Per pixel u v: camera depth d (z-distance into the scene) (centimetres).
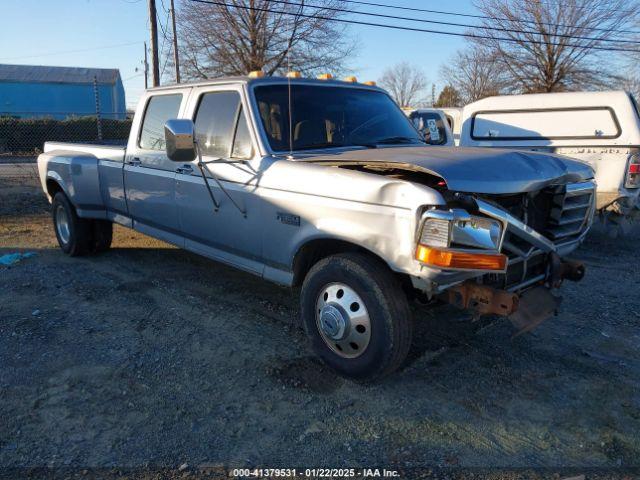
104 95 4409
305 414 340
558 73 2869
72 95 4338
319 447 308
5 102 4203
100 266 652
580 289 588
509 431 325
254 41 2497
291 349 428
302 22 2417
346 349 369
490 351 429
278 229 407
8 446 306
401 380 382
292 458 299
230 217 452
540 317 361
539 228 395
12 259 668
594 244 808
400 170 368
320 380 381
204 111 487
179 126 399
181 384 375
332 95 495
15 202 1147
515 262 360
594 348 439
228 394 362
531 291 372
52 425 326
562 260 390
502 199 368
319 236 375
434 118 1014
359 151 415
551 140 862
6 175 1611
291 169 397
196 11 2520
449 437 318
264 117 443
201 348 429
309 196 380
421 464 294
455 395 364
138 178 561
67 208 669
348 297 361
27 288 565
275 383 377
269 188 411
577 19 2781
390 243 334
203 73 2641
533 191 361
